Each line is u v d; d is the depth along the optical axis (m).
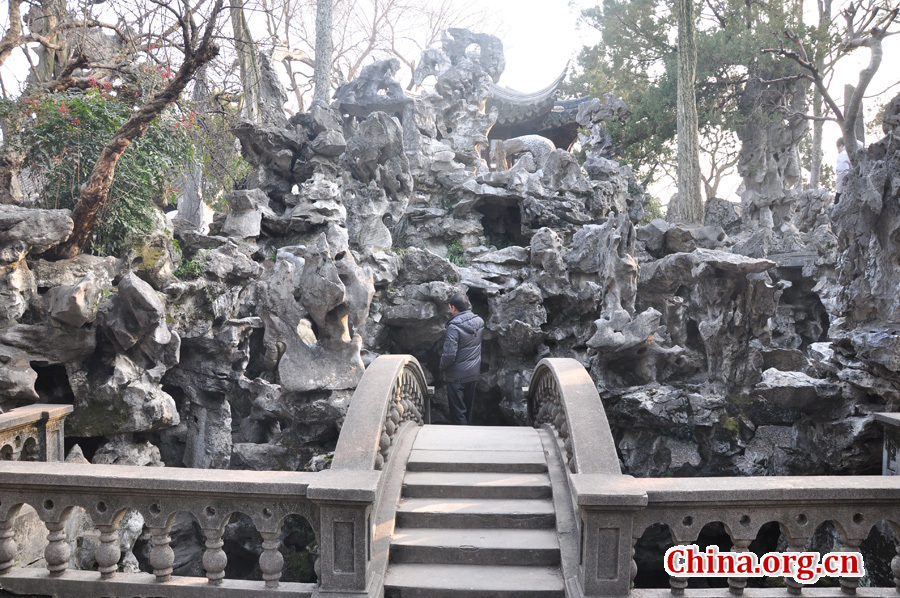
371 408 4.65
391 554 4.20
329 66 15.59
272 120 12.15
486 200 12.11
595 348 8.01
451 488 4.75
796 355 8.06
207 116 9.30
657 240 11.32
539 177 12.40
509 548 4.16
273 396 7.74
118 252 7.55
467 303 8.27
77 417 6.44
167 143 7.99
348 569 3.60
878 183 6.15
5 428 5.12
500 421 10.30
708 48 18.50
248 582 3.77
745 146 19.16
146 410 6.63
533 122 22.55
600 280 9.77
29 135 7.21
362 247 10.97
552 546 4.17
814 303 13.46
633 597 3.51
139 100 8.32
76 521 6.08
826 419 6.64
